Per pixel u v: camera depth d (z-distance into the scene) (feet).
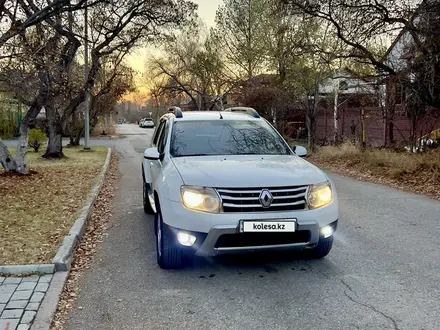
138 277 15.42
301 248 15.02
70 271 16.14
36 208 26.07
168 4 56.44
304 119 86.28
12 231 20.65
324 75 63.57
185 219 14.42
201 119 20.99
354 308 12.69
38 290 13.96
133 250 18.78
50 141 60.29
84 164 53.36
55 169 47.37
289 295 13.67
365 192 33.35
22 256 16.80
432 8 41.91
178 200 14.74
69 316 12.44
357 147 53.11
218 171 15.26
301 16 57.31
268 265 16.39
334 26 51.88
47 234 20.11
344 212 25.91
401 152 46.98
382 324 11.71
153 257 17.72
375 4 45.52
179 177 15.25
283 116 78.79
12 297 13.41
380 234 20.77
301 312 12.48
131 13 55.67
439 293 13.71
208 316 12.30
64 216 23.86
